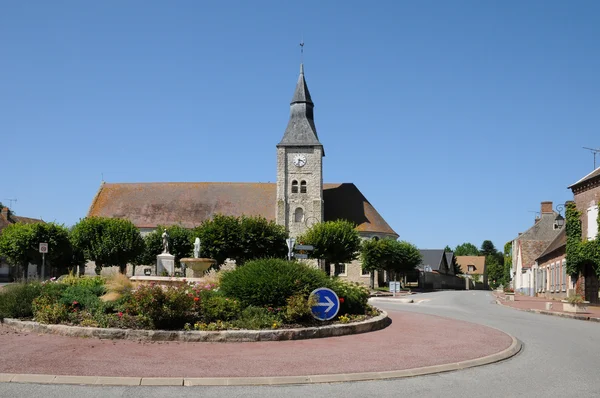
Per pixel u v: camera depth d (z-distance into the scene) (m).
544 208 64.75
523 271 62.12
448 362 12.00
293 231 66.56
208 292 16.27
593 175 31.67
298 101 68.81
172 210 71.75
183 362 11.16
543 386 10.07
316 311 16.23
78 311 15.12
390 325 18.62
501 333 17.11
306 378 10.13
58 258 55.97
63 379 9.52
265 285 16.28
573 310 26.19
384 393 9.40
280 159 67.56
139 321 14.34
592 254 31.08
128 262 59.09
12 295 15.88
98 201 73.31
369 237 68.81
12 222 73.62
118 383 9.50
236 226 51.94
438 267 94.50
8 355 11.30
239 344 13.56
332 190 73.12
